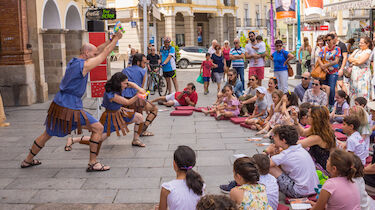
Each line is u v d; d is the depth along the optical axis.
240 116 10.30
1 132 9.12
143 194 5.38
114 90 6.76
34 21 13.02
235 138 8.27
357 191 4.00
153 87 15.43
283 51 12.28
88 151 7.48
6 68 12.50
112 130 6.88
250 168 4.03
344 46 10.69
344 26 30.69
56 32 14.66
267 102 9.41
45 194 5.42
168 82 14.73
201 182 3.95
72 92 6.12
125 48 41.72
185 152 4.04
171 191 3.91
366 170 4.97
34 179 6.00
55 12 14.89
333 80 10.48
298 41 20.16
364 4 15.02
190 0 45.94
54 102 6.14
